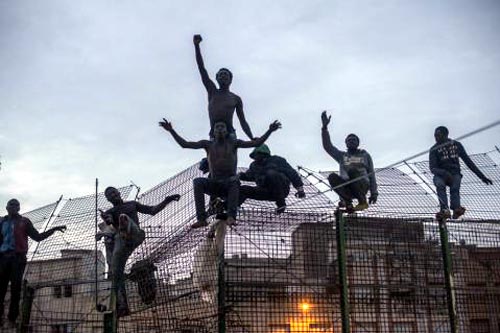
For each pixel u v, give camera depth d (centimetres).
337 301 990
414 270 1054
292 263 995
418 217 1122
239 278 954
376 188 1148
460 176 1184
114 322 1065
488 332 1048
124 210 1171
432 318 1031
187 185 1159
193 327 994
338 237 1009
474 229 1128
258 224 1009
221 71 1167
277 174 1098
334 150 1197
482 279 1087
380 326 1005
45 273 1309
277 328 950
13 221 1259
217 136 1068
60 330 1222
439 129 1209
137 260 1148
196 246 1020
